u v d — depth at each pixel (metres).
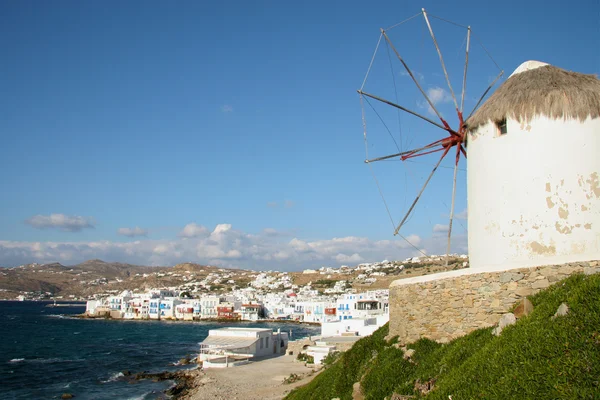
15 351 92.44
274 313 180.38
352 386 20.56
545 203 17.66
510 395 10.45
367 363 21.05
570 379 9.80
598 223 16.92
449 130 21.97
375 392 16.50
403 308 19.58
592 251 16.81
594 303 11.14
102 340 112.94
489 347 12.95
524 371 10.77
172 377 63.41
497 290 16.02
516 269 15.77
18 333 129.25
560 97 17.72
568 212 17.27
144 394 54.28
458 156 22.39
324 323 77.19
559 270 15.10
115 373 68.06
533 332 11.84
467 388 11.69
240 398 45.72
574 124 17.52
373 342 23.05
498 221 18.83
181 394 52.12
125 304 196.50
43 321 176.25
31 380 63.19
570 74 18.77
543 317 12.34
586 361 9.95
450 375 13.24
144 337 120.31
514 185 18.39
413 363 16.98
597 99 17.36
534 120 18.11
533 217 17.83
